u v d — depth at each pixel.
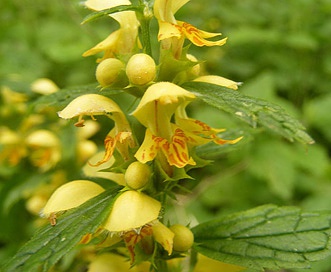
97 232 0.19
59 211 0.19
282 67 0.56
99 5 0.21
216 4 0.57
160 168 0.19
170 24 0.19
